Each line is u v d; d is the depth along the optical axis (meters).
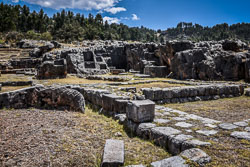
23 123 5.68
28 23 89.75
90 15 112.19
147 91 8.97
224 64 17.00
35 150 4.02
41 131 5.04
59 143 4.39
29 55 33.25
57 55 25.80
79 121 6.14
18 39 58.81
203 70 17.11
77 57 24.61
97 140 4.82
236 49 22.17
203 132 4.73
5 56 33.16
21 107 7.89
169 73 21.34
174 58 19.48
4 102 7.63
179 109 7.97
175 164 3.28
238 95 11.45
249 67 15.39
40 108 7.91
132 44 31.30
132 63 30.98
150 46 29.22
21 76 20.12
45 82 15.16
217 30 155.88
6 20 76.00
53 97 7.91
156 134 4.70
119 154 3.81
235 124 5.48
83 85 12.56
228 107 8.36
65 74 18.80
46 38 64.50
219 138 4.38
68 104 7.72
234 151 3.73
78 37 73.31
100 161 3.75
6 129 5.11
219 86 10.91
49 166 3.52
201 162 3.31
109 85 12.67
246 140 4.24
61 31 71.06
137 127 5.34
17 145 4.20
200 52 18.09
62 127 5.46
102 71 24.70
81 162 3.71
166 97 9.34
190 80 17.03
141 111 5.48
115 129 5.71
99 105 8.03
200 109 7.96
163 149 4.41
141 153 4.21
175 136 4.35
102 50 31.36
